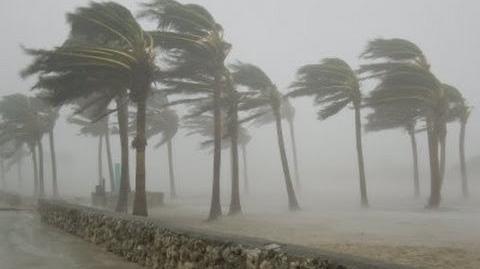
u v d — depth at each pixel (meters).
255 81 25.45
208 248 6.14
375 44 25.72
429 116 28.09
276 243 5.46
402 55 25.25
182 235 6.84
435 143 25.98
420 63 25.19
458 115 33.66
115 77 17.17
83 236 11.80
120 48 16.67
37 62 16.00
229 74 23.12
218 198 21.03
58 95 17.70
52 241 11.45
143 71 16.64
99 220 10.63
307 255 4.61
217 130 21.61
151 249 7.83
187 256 6.63
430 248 10.70
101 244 10.30
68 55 15.75
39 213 20.70
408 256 9.70
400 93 24.69
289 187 26.94
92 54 15.91
